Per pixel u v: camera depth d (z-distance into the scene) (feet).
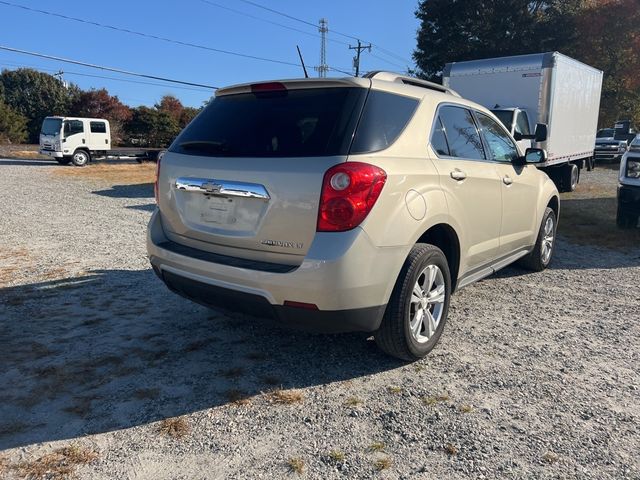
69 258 21.58
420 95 12.39
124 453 8.62
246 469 8.23
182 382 11.00
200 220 11.51
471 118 14.66
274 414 9.80
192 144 11.86
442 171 12.03
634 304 16.29
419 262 11.09
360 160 9.89
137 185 56.59
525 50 94.32
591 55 92.22
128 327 13.99
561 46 92.68
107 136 91.86
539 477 8.04
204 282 10.98
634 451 8.70
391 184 10.25
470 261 13.80
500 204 15.07
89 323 14.25
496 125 16.33
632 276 19.67
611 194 45.62
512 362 12.01
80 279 18.47
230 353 12.44
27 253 22.47
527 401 10.27
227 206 10.93
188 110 191.01
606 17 87.61
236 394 10.52
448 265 12.59
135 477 8.04
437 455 8.57
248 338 13.32
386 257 10.20
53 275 18.94
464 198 12.88
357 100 10.58
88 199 42.91
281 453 8.63
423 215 11.08
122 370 11.51
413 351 11.51
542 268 20.18
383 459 8.46
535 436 9.11
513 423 9.50
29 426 9.34
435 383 11.00
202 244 11.58
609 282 18.83
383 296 10.37
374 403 10.19
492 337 13.50
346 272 9.62
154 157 92.68
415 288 11.40
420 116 11.99
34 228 28.66
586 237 27.07
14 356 12.14
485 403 10.19
